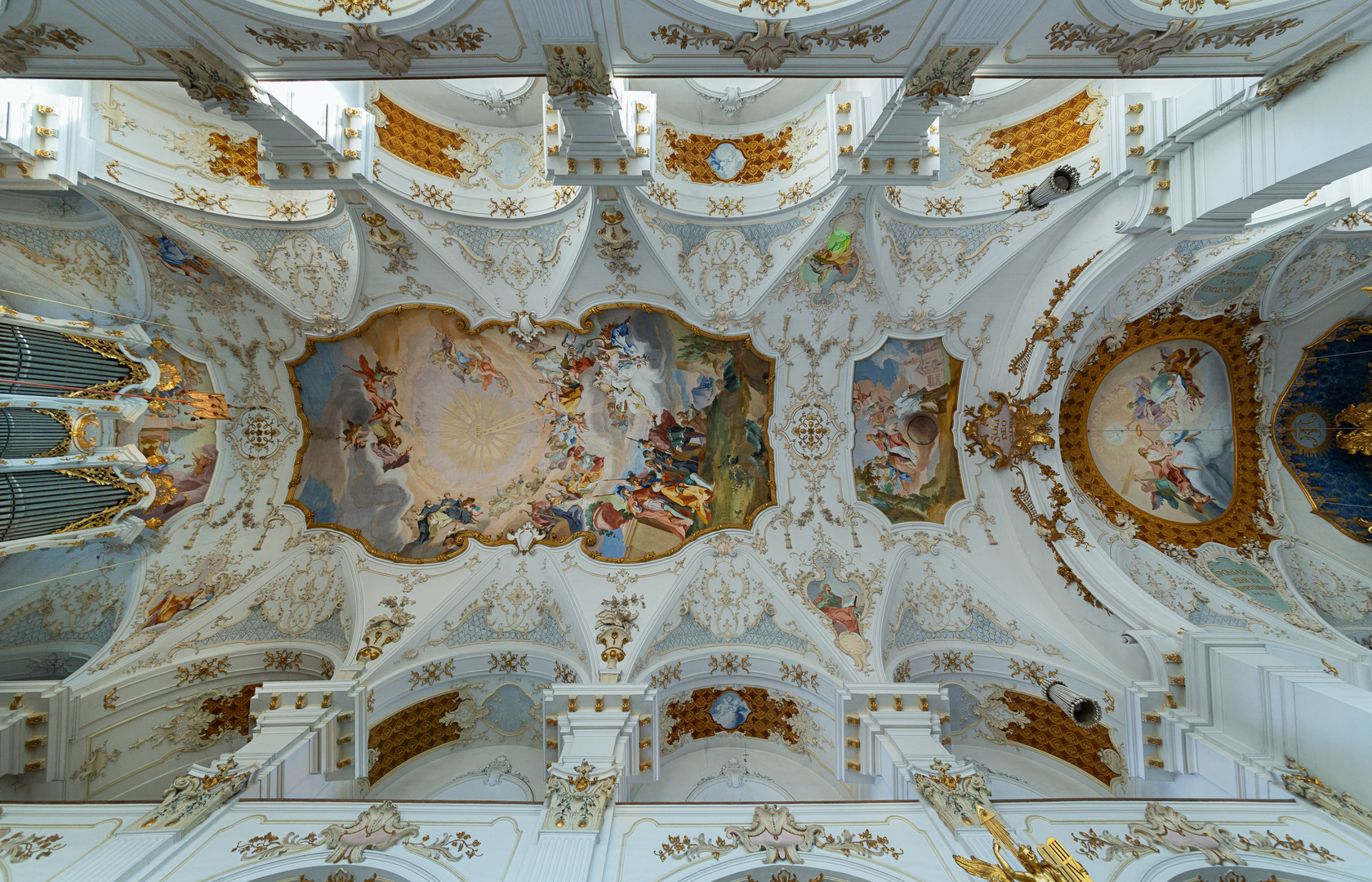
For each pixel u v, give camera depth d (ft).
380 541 38.96
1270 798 25.20
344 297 35.88
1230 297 34.91
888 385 39.83
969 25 17.52
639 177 25.25
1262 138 23.50
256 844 21.80
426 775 35.35
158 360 32.73
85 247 29.71
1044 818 23.62
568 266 35.53
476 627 37.45
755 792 34.73
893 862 21.43
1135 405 38.73
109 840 21.24
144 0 15.62
